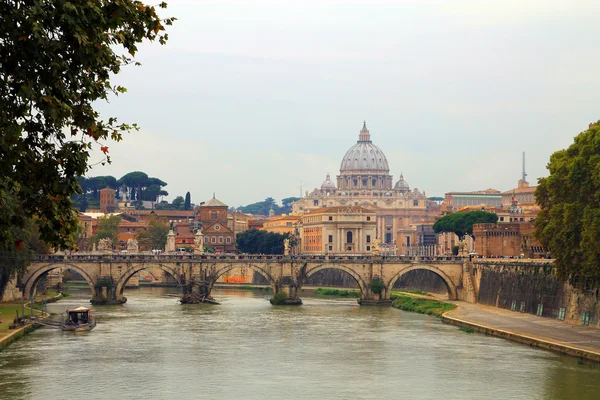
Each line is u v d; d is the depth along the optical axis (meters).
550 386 127.94
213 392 126.25
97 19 50.22
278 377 137.62
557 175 174.12
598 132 164.50
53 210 52.91
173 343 172.75
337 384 131.88
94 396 123.06
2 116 48.88
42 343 171.00
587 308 181.50
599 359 143.12
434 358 153.25
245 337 182.50
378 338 180.75
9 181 52.62
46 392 125.25
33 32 47.53
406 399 121.50
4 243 52.94
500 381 132.12
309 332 191.62
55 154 52.62
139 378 136.00
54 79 49.16
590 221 155.88
